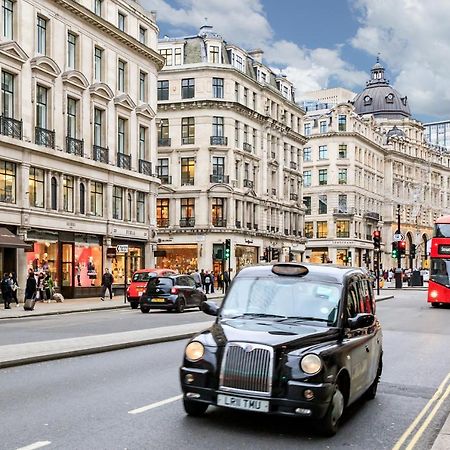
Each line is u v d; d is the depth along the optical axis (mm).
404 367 13078
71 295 38875
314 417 7016
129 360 13086
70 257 39094
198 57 63906
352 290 8852
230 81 63719
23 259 34500
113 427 7492
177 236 62406
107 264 42562
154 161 49125
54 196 37594
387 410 9031
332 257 92875
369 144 100438
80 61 40031
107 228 42375
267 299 8578
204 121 62656
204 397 7320
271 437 7215
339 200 93438
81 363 12633
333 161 93438
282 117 74688
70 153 38562
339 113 94062
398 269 61844
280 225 73438
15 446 6645
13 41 33844
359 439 7348
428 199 121688
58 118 37844
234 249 62656
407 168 114500
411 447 7098
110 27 42500
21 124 34500
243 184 65312
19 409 8391
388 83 119375
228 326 7902
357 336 8523
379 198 105500
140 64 47344
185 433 7273
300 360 7086
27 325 21734
